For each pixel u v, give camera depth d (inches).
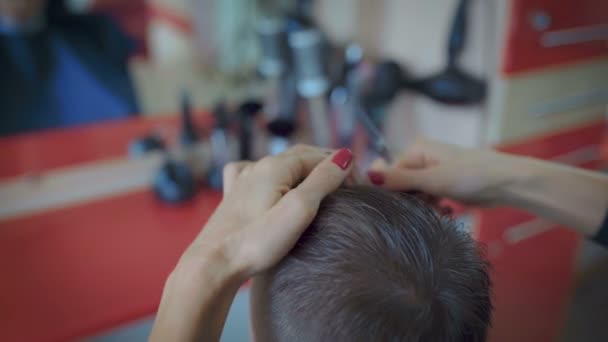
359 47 46.9
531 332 55.1
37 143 41.6
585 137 48.4
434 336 13.2
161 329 13.6
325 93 44.9
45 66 40.6
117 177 43.4
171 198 41.1
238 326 45.3
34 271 33.8
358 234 13.9
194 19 43.9
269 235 13.9
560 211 21.6
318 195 14.6
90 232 38.1
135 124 44.4
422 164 23.1
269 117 45.4
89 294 31.7
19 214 40.1
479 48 40.8
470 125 43.1
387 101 44.7
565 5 40.3
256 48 46.7
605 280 66.7
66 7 39.9
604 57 45.3
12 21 38.4
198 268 13.9
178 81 45.1
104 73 42.5
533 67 40.9
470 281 14.2
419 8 44.2
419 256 13.7
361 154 43.1
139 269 34.0
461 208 33.4
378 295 13.0
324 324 13.2
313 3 47.8
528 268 50.6
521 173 21.6
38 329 29.0
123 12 41.6
